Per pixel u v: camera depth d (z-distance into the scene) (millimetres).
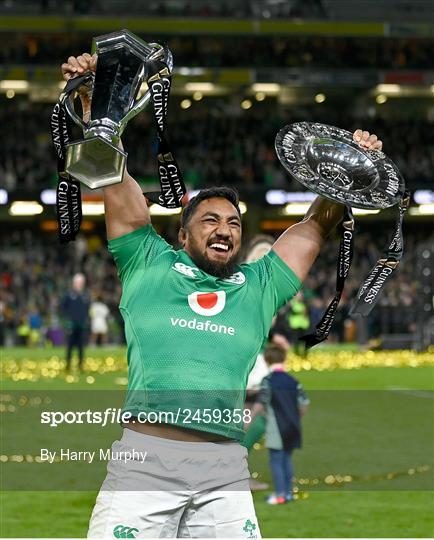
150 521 7660
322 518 16438
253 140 96500
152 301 7949
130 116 7371
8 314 72438
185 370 7824
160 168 7625
